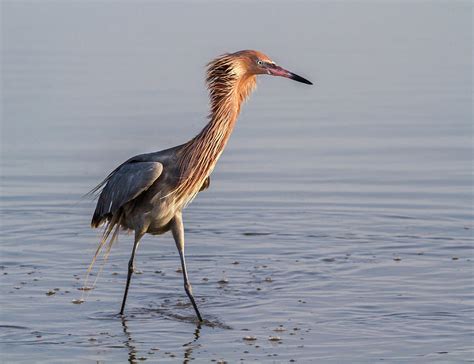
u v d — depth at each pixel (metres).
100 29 38.50
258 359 9.79
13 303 11.73
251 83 11.74
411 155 19.62
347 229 15.18
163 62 30.30
